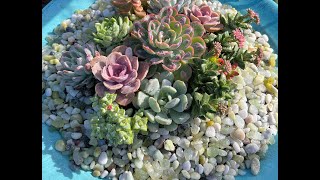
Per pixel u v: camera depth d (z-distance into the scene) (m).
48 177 0.33
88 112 0.37
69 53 0.37
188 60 0.36
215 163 0.35
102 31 0.37
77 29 0.43
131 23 0.38
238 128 0.37
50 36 0.43
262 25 0.46
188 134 0.36
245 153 0.36
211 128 0.36
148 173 0.34
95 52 0.36
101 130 0.33
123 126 0.32
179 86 0.35
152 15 0.37
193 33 0.36
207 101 0.34
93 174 0.34
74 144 0.35
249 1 0.48
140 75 0.35
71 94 0.37
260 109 0.39
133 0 0.39
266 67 0.42
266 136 0.37
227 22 0.39
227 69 0.35
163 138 0.35
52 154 0.35
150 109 0.35
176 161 0.35
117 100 0.35
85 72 0.36
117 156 0.35
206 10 0.39
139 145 0.35
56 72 0.40
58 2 0.46
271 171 0.35
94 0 0.47
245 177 0.35
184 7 0.39
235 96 0.38
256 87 0.40
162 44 0.34
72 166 0.34
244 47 0.41
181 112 0.35
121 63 0.35
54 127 0.36
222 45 0.37
